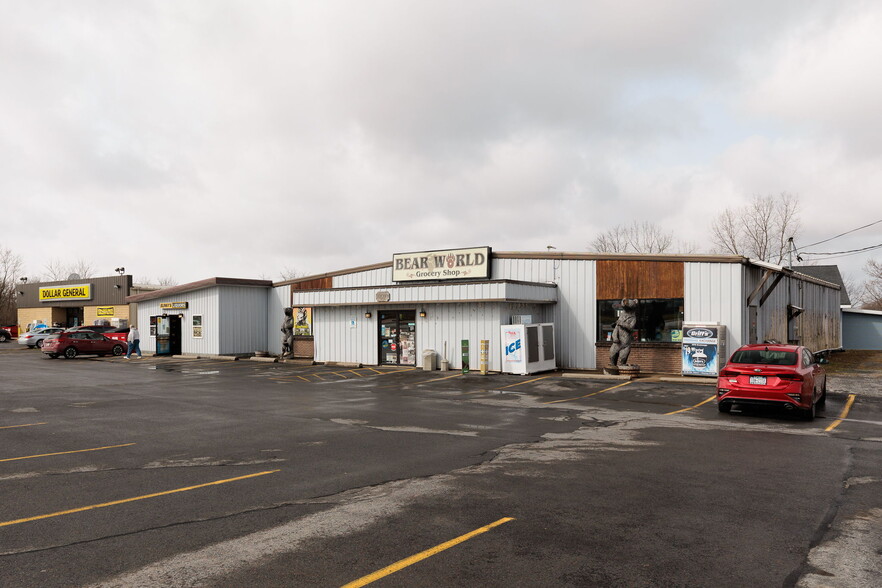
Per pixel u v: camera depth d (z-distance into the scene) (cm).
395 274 2767
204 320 3350
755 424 1209
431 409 1427
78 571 483
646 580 467
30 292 5434
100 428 1171
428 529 582
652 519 612
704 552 525
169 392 1784
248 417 1309
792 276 2781
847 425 1200
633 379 2022
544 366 2256
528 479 771
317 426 1191
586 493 705
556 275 2430
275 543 545
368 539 555
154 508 652
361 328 2670
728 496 695
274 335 3431
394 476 790
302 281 3291
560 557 512
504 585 457
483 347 2219
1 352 4128
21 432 1130
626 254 2284
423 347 2462
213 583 460
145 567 491
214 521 609
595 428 1164
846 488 730
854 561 506
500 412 1378
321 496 698
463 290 2283
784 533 573
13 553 523
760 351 1351
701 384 1891
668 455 915
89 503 672
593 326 2348
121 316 4622
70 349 3431
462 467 840
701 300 2139
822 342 3494
